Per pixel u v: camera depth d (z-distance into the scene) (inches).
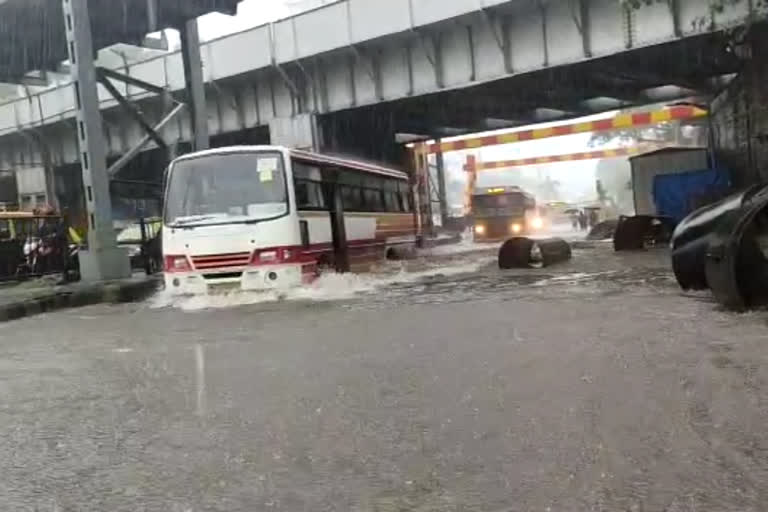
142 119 938.1
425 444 174.1
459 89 1065.5
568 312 365.4
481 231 1547.7
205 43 1240.8
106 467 171.9
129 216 1386.6
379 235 753.6
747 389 202.5
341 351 299.3
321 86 1200.2
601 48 924.6
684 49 1013.2
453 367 254.1
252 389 240.2
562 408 195.6
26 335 432.5
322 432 188.2
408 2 1029.8
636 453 159.0
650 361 243.1
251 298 521.0
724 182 1061.8
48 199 1525.6
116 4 909.2
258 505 144.1
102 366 303.9
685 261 415.2
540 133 2074.3
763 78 961.5
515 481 148.2
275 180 538.9
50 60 1109.1
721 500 133.6
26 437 200.4
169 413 216.7
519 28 990.4
